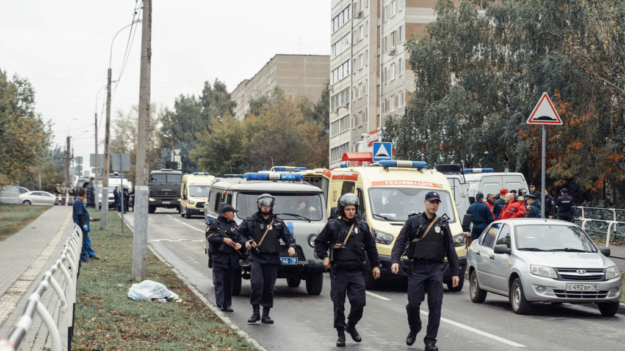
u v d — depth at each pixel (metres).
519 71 38.81
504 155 37.88
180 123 138.75
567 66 30.33
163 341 9.06
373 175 17.28
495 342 9.73
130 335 9.34
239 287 14.74
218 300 12.55
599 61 28.66
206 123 134.62
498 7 39.06
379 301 14.26
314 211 15.02
